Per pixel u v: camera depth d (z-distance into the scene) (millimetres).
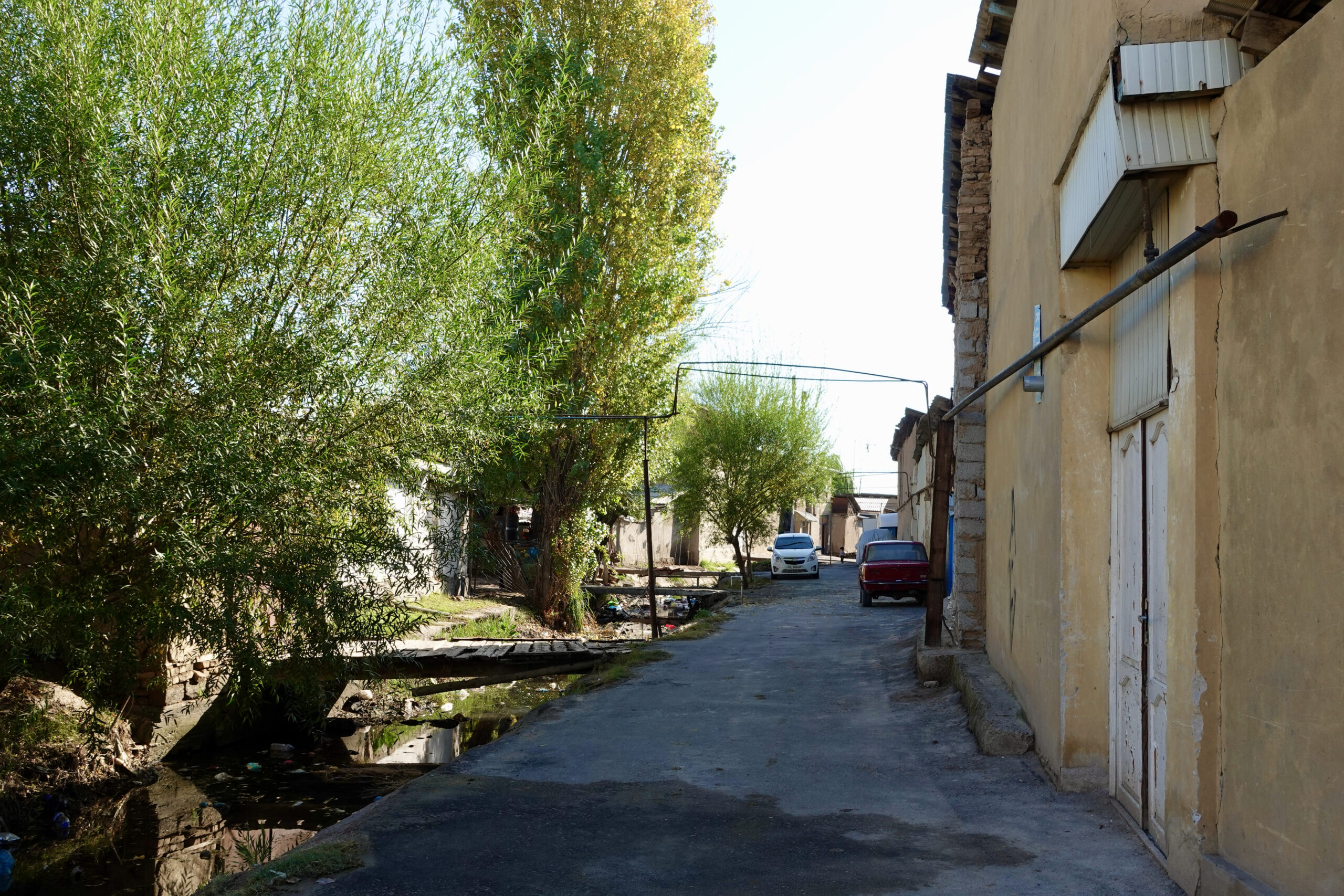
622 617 26172
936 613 11781
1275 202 3641
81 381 7047
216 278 7809
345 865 4891
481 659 14234
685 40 20641
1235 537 3898
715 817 5953
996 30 9688
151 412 7348
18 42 7344
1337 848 3104
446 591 21969
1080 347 6152
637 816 5984
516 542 24016
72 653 8227
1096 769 6117
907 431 33219
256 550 8023
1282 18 4039
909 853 5137
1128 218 5180
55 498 7113
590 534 22984
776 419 34219
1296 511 3410
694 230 21422
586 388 20219
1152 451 5117
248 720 10414
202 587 8203
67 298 7215
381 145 8727
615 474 21922
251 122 8227
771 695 10812
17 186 7312
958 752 7703
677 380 19203
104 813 9344
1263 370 3678
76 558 8102
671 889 4602
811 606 24344
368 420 8672
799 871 4875
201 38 8031
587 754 7816
